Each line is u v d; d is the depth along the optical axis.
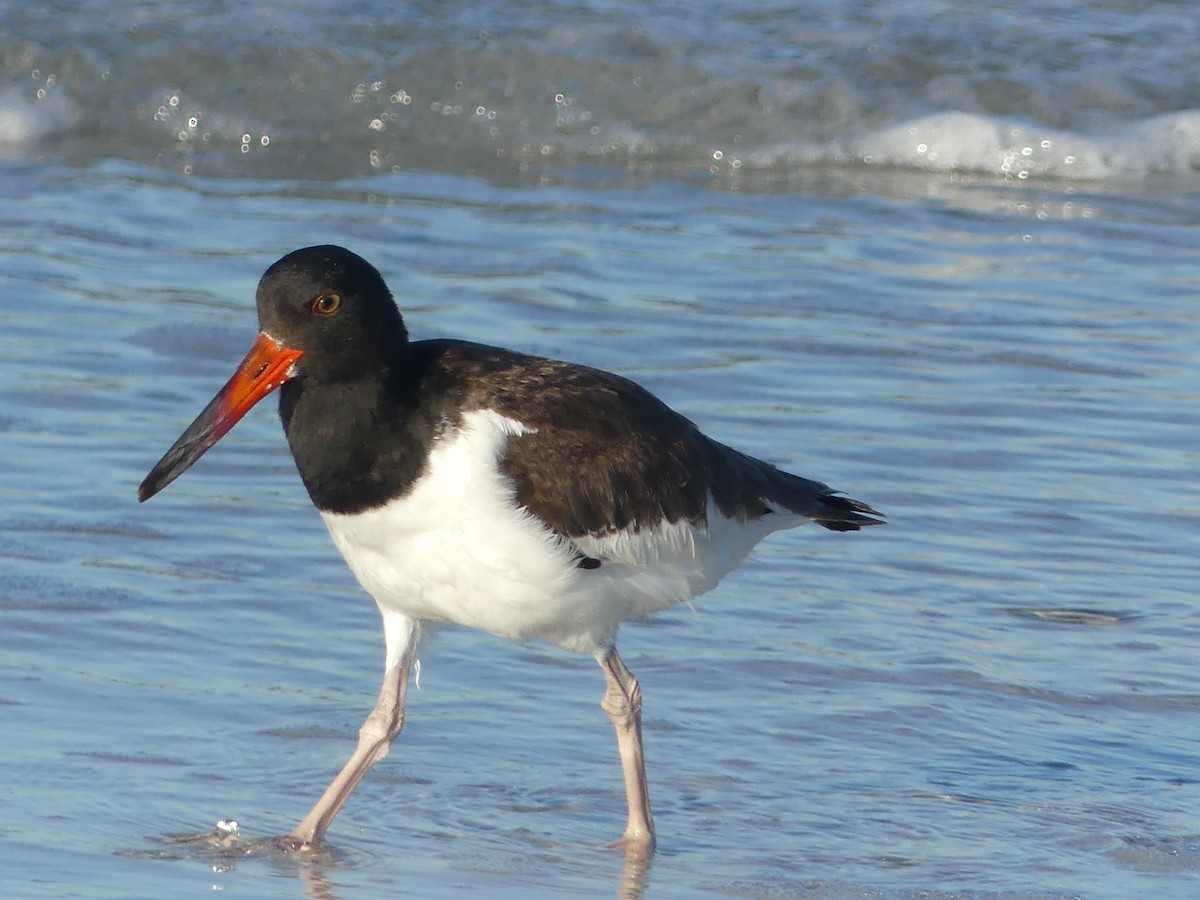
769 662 10.95
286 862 8.38
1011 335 16.81
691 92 23.31
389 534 8.67
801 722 10.23
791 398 15.13
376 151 22.78
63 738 9.47
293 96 23.14
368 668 10.65
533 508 8.64
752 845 8.85
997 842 8.89
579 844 8.84
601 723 10.25
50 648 10.49
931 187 22.08
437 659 10.93
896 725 10.22
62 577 11.42
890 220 20.56
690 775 9.62
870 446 14.23
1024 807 9.30
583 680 10.78
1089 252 19.58
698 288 17.73
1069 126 23.17
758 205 21.02
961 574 12.26
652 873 8.49
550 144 22.98
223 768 9.35
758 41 24.27
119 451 13.54
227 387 8.55
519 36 23.86
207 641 10.80
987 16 25.11
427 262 18.06
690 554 9.34
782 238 19.66
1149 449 14.41
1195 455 14.31
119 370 15.07
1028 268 18.92
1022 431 14.69
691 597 9.62
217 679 10.34
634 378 15.30
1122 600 11.90
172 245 18.31
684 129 23.12
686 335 16.39
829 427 14.56
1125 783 9.61
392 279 17.41
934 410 15.01
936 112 23.22
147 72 23.03
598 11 24.78
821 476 13.59
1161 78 23.80
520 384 8.80
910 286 18.16
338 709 10.10
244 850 8.44
